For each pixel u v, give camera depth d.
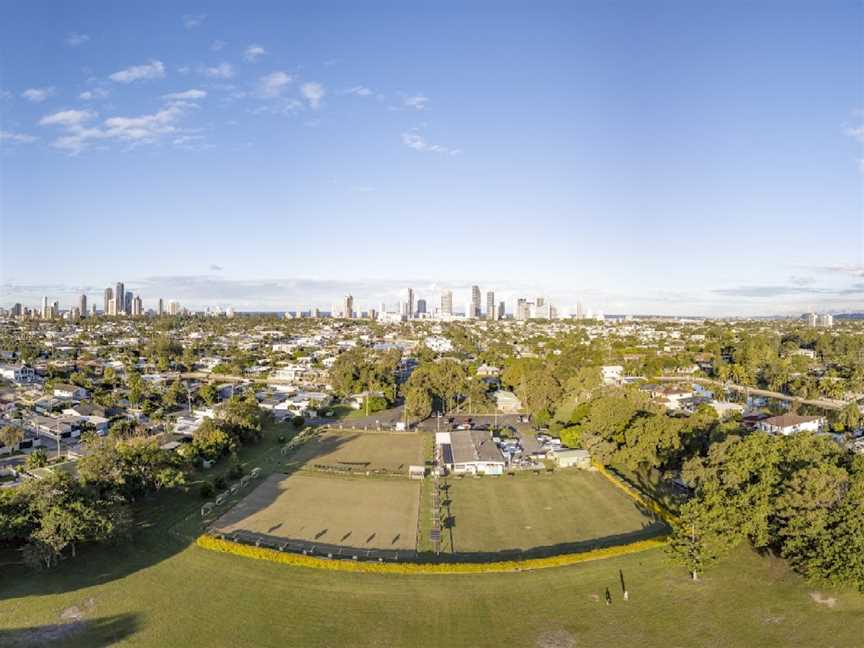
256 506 69.06
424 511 68.12
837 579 44.03
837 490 48.69
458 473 82.81
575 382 114.25
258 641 41.25
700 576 50.28
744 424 110.75
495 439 101.88
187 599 46.69
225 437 89.38
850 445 94.75
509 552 56.91
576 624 43.53
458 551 57.16
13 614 43.81
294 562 53.00
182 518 64.19
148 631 42.25
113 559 53.28
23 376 171.62
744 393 163.62
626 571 51.41
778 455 56.66
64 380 159.38
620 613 44.94
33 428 106.81
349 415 126.69
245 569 51.91
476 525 63.94
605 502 70.56
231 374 191.88
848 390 154.00
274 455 92.56
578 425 97.69
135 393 134.50
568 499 71.88
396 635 42.12
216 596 47.22
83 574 50.22
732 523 50.66
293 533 61.38
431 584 49.31
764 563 51.84
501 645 41.00
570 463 86.38
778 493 51.72
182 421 112.12
